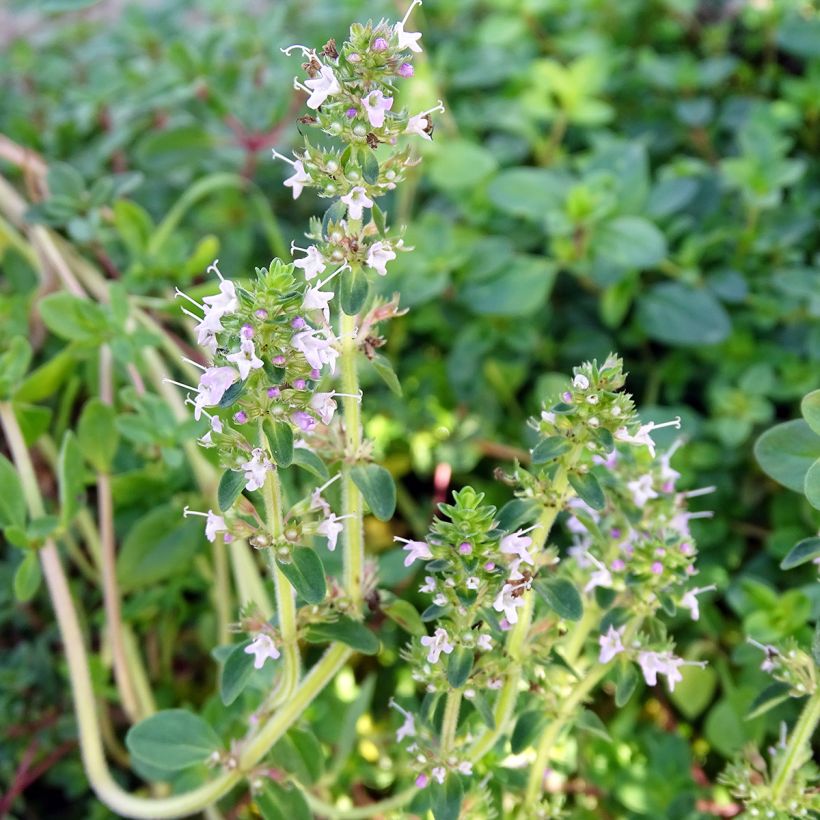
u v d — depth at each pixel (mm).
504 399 257
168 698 214
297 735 158
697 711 202
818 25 306
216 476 203
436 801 136
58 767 209
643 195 257
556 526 225
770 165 261
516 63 313
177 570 206
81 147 305
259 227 289
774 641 178
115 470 223
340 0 322
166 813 167
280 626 136
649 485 143
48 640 216
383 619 217
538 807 158
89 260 257
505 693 138
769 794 145
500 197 254
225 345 109
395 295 136
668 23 344
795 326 254
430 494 254
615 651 137
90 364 222
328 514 128
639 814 183
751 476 237
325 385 154
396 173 124
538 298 244
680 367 258
